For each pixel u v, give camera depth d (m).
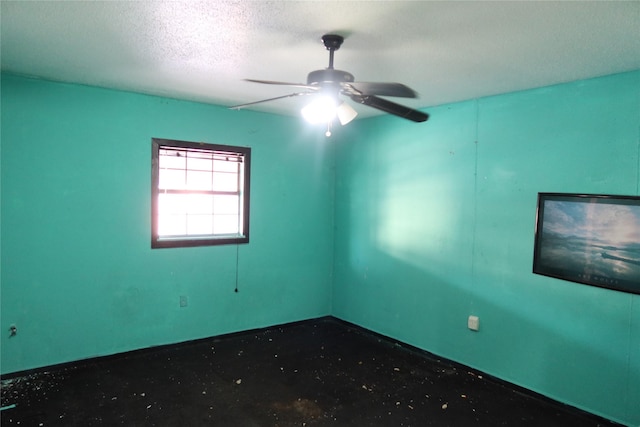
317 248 4.75
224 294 4.11
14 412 2.67
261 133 4.23
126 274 3.56
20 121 3.08
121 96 3.45
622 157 2.59
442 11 1.80
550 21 1.88
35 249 3.18
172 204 3.85
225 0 1.74
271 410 2.77
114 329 3.53
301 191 4.57
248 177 4.16
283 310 4.52
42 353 3.24
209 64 2.64
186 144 3.77
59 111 3.21
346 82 2.04
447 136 3.60
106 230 3.45
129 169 3.52
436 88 3.09
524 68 2.57
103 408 2.74
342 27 2.00
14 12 1.90
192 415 2.68
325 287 4.85
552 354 2.94
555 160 2.90
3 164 3.04
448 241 3.60
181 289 3.85
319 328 4.55
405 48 2.27
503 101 3.20
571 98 2.82
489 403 2.93
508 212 3.18
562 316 2.88
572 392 2.84
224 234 4.14
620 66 2.47
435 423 2.66
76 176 3.31
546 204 2.95
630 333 2.57
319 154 4.68
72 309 3.34
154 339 3.73
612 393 2.65
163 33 2.13
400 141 4.00
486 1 1.70
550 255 2.93
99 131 3.38
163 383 3.12
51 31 2.13
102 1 1.77
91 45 2.33
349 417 2.71
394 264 4.09
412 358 3.72
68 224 3.29
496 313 3.27
